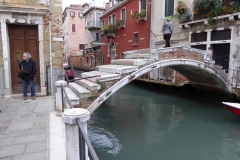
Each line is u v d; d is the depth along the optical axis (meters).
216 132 7.06
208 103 10.73
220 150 5.86
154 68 7.02
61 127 3.83
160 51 7.21
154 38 13.63
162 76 13.30
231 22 8.97
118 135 6.68
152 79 14.07
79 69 30.33
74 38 33.47
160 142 6.28
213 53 10.15
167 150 5.78
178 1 11.17
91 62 27.33
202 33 10.48
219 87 9.81
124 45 17.75
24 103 5.79
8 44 6.68
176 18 11.93
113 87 5.98
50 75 7.09
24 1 6.69
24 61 6.14
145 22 14.50
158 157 5.39
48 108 5.23
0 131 3.65
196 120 8.21
